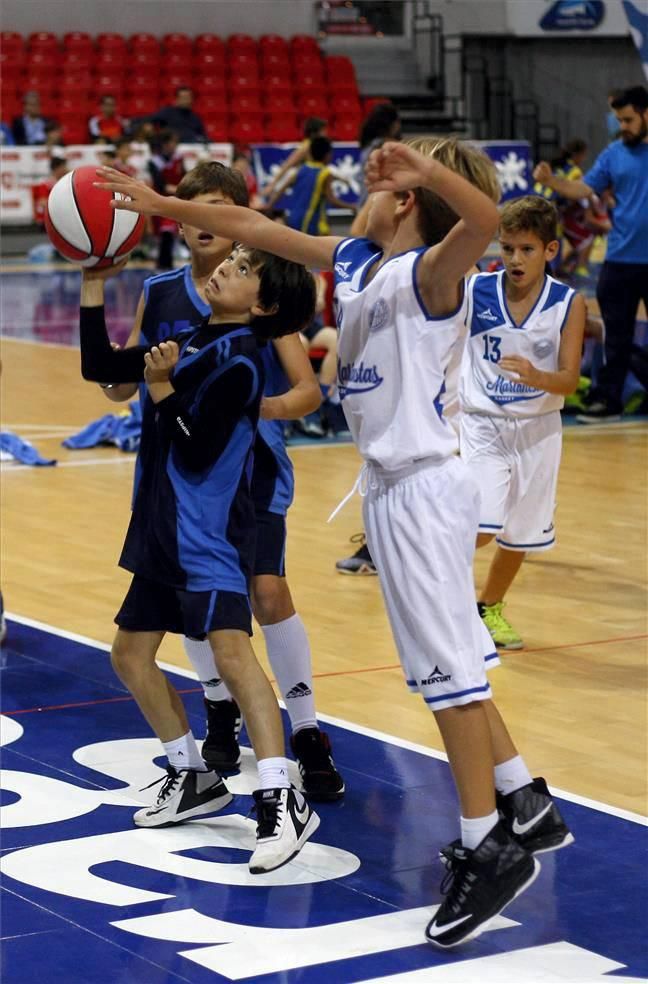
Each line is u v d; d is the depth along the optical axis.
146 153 31.12
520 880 4.45
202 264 5.81
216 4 36.56
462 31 37.12
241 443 5.17
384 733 6.54
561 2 36.00
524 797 4.74
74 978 4.21
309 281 5.29
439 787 5.89
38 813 5.56
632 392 15.58
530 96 37.38
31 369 18.25
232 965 4.31
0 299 25.73
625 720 6.79
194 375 5.12
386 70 37.75
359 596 8.95
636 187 14.31
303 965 4.32
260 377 5.15
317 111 35.22
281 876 5.01
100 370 5.31
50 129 31.77
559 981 4.25
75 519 10.87
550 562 9.86
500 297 7.71
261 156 31.33
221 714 6.10
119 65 34.53
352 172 33.00
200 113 34.09
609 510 11.30
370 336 4.56
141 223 5.32
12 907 4.71
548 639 8.16
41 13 35.12
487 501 7.62
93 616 8.43
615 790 5.86
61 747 6.31
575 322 7.63
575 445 13.87
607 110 36.41
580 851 5.22
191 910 4.71
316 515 11.04
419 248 4.56
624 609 8.78
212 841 5.34
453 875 4.54
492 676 7.48
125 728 6.57
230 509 5.17
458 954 4.42
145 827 5.45
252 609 5.85
